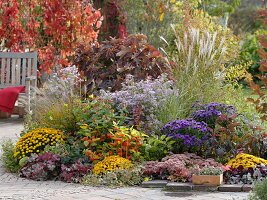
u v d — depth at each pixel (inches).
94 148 221.1
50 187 187.9
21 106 340.5
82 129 223.8
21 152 220.7
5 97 340.8
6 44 407.5
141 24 519.8
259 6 1045.2
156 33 496.1
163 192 178.1
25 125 252.1
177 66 297.3
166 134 214.4
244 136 212.8
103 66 295.4
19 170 213.3
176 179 188.9
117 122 232.8
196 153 215.9
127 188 185.2
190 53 288.0
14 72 354.0
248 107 270.5
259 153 214.1
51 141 225.9
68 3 410.9
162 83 271.3
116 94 245.9
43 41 425.1
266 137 217.2
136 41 285.0
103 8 546.6
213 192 177.9
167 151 215.8
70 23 411.5
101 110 226.2
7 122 350.3
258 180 181.0
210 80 290.8
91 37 418.3
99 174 198.5
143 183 187.6
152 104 240.7
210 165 195.5
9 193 176.2
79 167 200.4
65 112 238.1
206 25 407.5
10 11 399.5
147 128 233.3
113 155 212.4
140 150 215.8
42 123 246.7
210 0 658.2
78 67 296.7
